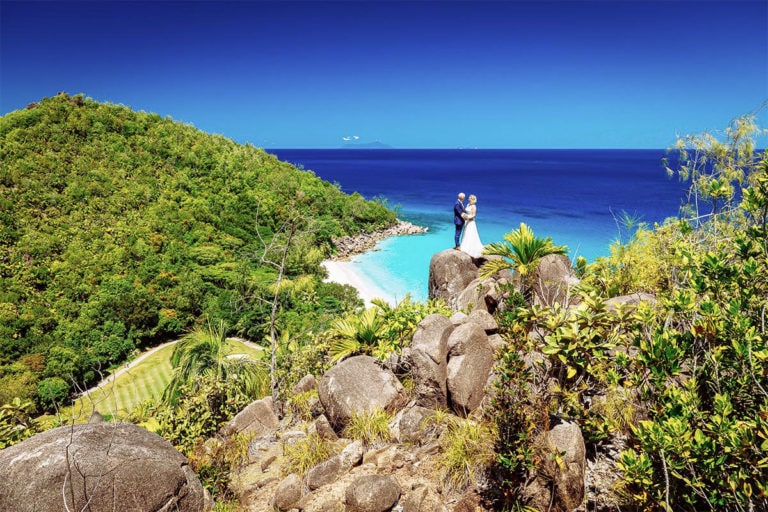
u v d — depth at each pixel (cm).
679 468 364
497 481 512
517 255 916
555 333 524
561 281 871
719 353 394
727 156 825
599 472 501
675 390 402
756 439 352
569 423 512
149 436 636
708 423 384
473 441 558
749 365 383
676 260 616
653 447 368
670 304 465
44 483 505
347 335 947
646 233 922
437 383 680
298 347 1339
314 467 652
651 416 447
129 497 536
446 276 1208
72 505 503
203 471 704
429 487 560
